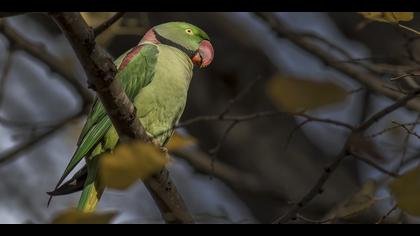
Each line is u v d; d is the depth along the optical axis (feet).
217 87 45.37
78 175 29.53
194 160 43.21
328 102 19.93
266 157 44.47
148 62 31.19
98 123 29.78
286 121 45.85
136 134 23.77
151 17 45.85
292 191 43.80
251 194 45.21
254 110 44.91
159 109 31.17
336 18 50.06
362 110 45.85
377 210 36.11
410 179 20.06
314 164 45.44
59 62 40.81
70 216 16.84
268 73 45.75
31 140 37.11
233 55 45.98
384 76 39.17
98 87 22.13
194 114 44.83
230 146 44.55
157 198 25.17
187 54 33.06
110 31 36.70
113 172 16.62
